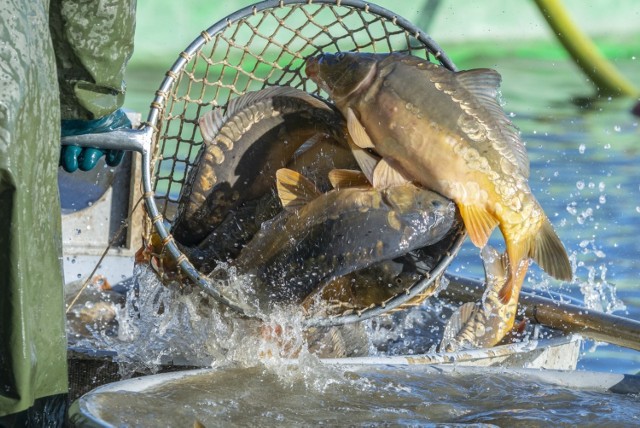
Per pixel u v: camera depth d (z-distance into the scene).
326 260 8.17
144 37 36.38
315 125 8.74
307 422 6.61
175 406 6.63
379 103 8.34
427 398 7.23
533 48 40.47
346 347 9.66
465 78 8.39
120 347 9.04
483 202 8.30
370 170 8.41
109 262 12.01
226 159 8.77
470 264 18.53
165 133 8.69
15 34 6.24
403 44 31.39
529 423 6.66
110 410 6.35
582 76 39.66
